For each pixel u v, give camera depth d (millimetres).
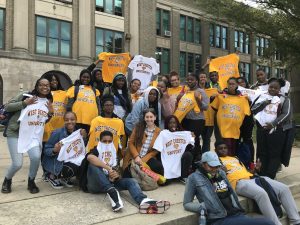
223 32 38219
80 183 6113
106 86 8141
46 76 7375
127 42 27750
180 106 7297
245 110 7270
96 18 25969
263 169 6984
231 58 9102
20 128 5676
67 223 4828
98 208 5410
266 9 22656
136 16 28141
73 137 6121
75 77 24391
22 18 22266
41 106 5836
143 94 7285
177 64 32938
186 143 6777
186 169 6746
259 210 6066
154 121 6969
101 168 5715
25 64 22234
